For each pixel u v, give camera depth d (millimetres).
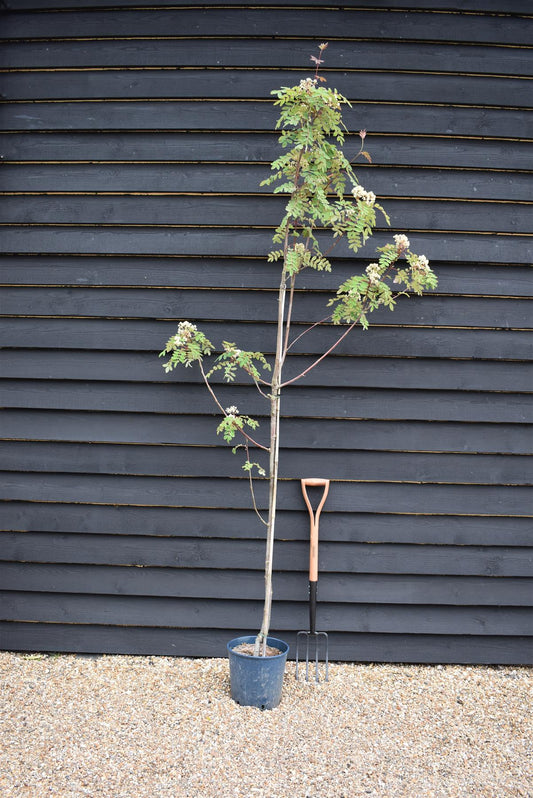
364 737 2025
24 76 2646
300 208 2098
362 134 2178
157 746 1917
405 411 2619
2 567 2656
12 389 2648
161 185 2615
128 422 2635
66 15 2633
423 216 2615
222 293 2623
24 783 1719
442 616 2635
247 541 2621
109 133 2635
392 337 2615
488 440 2631
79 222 2637
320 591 2613
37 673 2461
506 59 2613
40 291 2648
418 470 2625
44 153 2641
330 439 2613
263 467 2613
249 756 1878
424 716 2191
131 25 2617
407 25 2594
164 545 2633
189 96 2604
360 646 2631
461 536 2625
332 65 2592
